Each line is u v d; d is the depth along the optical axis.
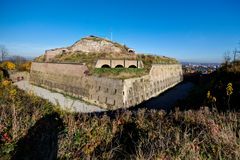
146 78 32.84
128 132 7.39
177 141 5.58
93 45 47.34
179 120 8.23
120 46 48.75
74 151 6.02
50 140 5.98
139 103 29.30
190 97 22.88
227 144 5.06
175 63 52.59
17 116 6.70
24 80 52.84
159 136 6.27
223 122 6.77
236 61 26.09
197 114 8.44
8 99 9.90
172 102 29.16
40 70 46.84
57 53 49.44
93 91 30.44
